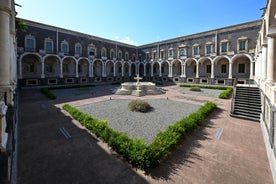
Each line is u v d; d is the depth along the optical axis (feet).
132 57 146.41
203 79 102.47
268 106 22.33
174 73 124.36
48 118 31.40
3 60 20.68
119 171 15.39
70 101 49.75
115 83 116.57
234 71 94.63
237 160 17.58
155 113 36.17
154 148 16.89
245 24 84.84
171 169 15.88
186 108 41.14
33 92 69.87
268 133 20.66
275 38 31.27
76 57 105.40
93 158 17.54
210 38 99.30
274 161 15.10
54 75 100.78
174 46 118.93
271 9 28.66
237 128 27.17
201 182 14.07
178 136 20.80
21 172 14.97
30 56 88.94
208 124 29.09
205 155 18.57
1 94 20.03
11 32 30.78
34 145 20.36
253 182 14.16
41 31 89.76
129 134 24.06
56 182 13.79
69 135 23.50
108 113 35.78
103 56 123.03
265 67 42.22
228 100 52.44
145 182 13.94
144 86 68.39
